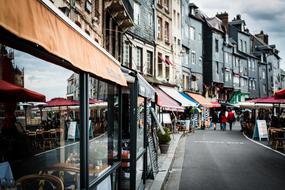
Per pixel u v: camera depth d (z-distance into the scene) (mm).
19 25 2137
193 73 47094
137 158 6902
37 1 2486
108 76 4270
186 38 44688
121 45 22469
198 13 51906
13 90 3109
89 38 3766
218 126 43938
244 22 70812
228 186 9312
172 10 36656
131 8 23688
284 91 12406
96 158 4957
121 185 6824
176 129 29234
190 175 10867
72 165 3930
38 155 3576
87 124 3799
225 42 57500
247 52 71062
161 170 10891
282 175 10867
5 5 2014
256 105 30656
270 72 83500
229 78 60062
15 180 3297
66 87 3748
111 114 6070
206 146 19297
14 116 3223
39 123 3516
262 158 14672
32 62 3188
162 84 31750
